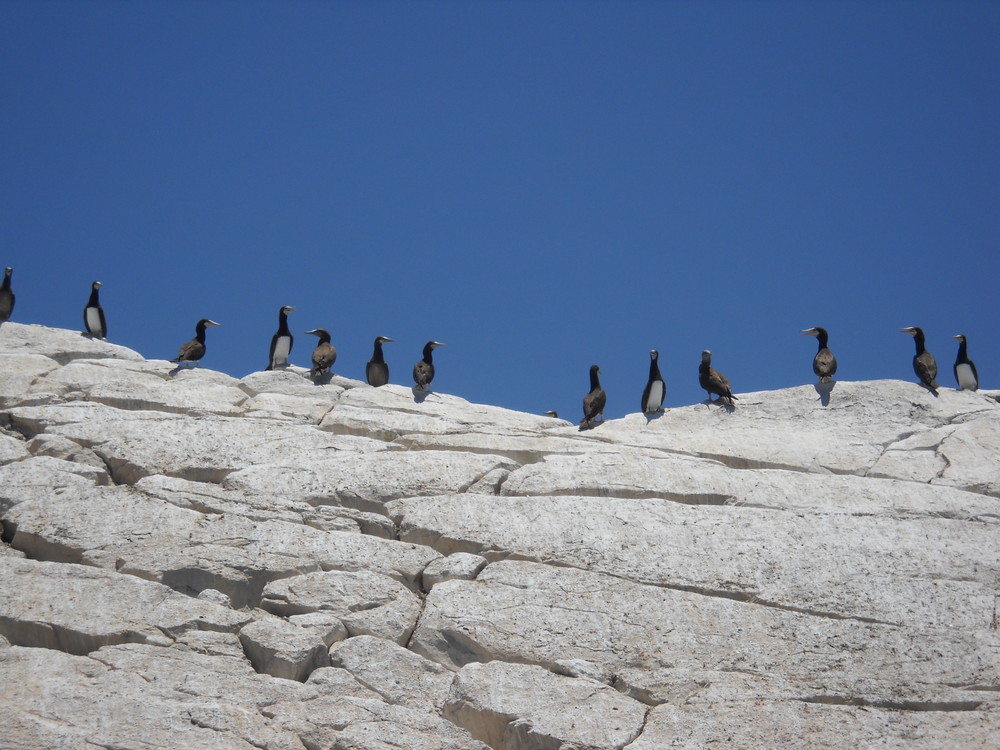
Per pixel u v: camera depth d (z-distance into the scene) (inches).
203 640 631.8
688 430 960.9
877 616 692.1
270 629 644.1
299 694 595.8
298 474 829.2
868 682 631.2
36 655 595.8
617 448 893.8
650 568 728.3
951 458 881.5
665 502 800.9
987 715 613.6
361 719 580.4
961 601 707.4
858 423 943.0
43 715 551.8
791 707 606.2
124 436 868.6
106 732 545.6
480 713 596.7
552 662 644.7
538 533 762.2
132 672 594.2
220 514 761.6
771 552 746.2
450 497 803.4
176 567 695.1
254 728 562.9
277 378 1042.1
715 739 579.8
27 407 914.1
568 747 570.3
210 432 883.4
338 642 653.9
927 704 622.5
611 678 634.2
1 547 728.3
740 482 836.6
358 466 844.6
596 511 784.3
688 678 627.5
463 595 690.2
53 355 1085.1
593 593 695.7
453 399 1040.8
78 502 762.2
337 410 951.6
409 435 911.7
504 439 905.5
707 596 703.1
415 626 675.4
